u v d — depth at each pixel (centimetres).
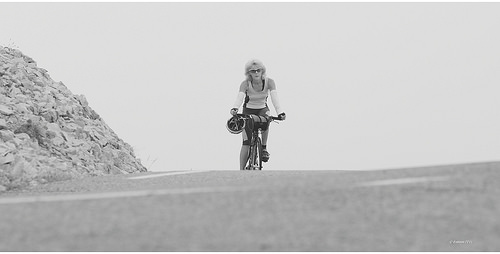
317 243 1178
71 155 3203
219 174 2431
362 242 1181
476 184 1585
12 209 1545
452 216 1329
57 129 3338
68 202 1605
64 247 1178
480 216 1323
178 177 2328
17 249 1171
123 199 1605
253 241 1195
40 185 2403
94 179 2406
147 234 1252
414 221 1304
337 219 1330
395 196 1501
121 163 3559
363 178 1738
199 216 1382
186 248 1159
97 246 1180
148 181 2225
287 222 1315
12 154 2781
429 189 1554
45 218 1407
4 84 3506
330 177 1783
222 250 1145
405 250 1138
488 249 1145
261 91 3262
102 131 3712
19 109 3306
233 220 1341
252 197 1542
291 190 1598
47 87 3731
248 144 3244
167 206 1491
